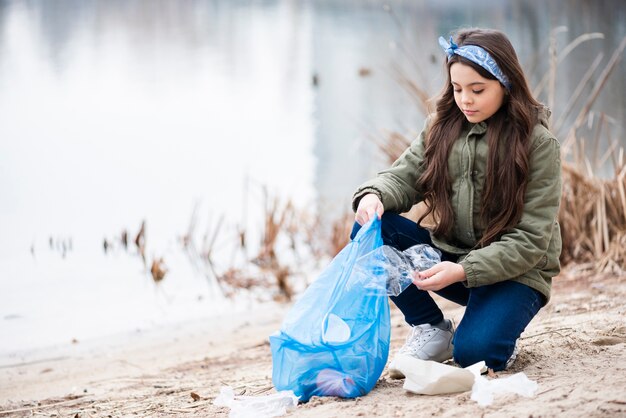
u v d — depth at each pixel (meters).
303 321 3.02
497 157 3.07
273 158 10.16
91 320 5.59
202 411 3.27
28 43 21.14
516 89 3.05
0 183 9.32
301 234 7.35
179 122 12.60
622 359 3.12
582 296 4.69
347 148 10.36
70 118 12.94
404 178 3.34
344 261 3.06
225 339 5.15
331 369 2.97
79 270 6.66
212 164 10.06
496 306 3.08
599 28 17.70
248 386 3.74
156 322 5.56
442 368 2.93
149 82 16.00
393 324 4.84
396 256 3.13
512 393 2.73
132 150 10.92
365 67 15.81
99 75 16.78
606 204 5.70
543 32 17.41
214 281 6.37
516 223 3.09
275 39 21.27
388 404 2.83
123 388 4.16
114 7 30.55
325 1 30.44
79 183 9.36
